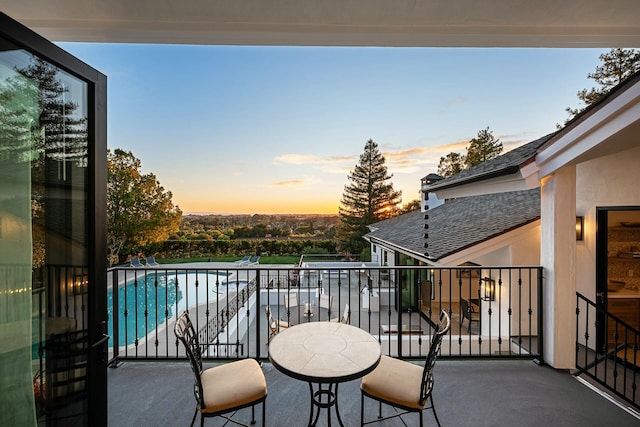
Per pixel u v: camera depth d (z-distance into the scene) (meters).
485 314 6.05
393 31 2.09
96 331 1.75
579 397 2.79
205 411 1.95
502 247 5.46
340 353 2.08
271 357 2.03
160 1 1.82
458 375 3.14
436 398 2.75
